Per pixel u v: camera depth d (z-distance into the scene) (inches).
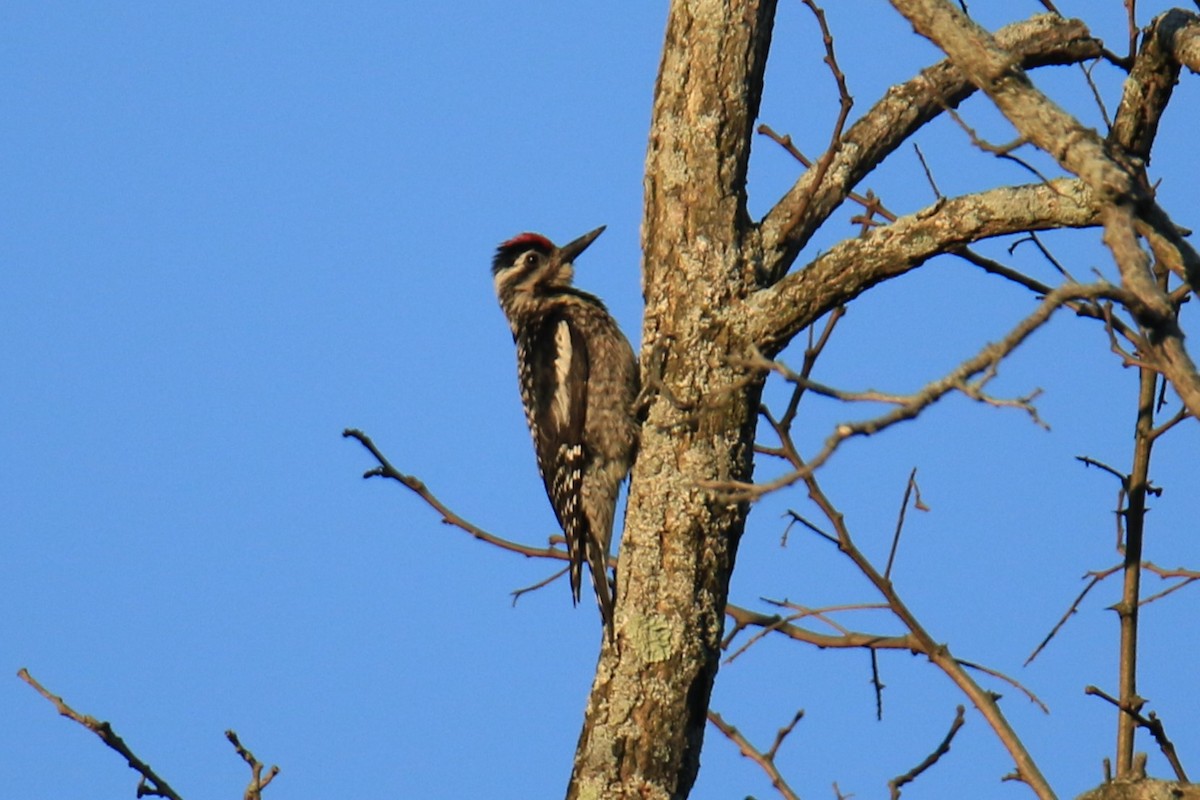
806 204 390.0
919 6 302.0
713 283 385.1
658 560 379.2
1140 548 376.2
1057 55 397.1
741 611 407.8
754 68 394.0
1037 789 339.6
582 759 373.4
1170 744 353.4
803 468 254.1
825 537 384.5
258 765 316.2
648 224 396.5
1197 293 279.0
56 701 322.0
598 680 379.2
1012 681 367.9
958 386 242.5
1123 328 351.9
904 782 367.2
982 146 272.4
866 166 402.3
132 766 324.8
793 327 377.1
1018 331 240.4
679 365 385.1
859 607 375.6
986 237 355.6
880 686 383.9
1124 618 371.9
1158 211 271.4
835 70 368.2
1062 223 347.9
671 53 398.0
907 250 360.2
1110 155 276.4
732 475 382.6
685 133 391.9
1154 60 379.2
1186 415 374.6
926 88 406.0
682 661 373.7
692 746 374.3
